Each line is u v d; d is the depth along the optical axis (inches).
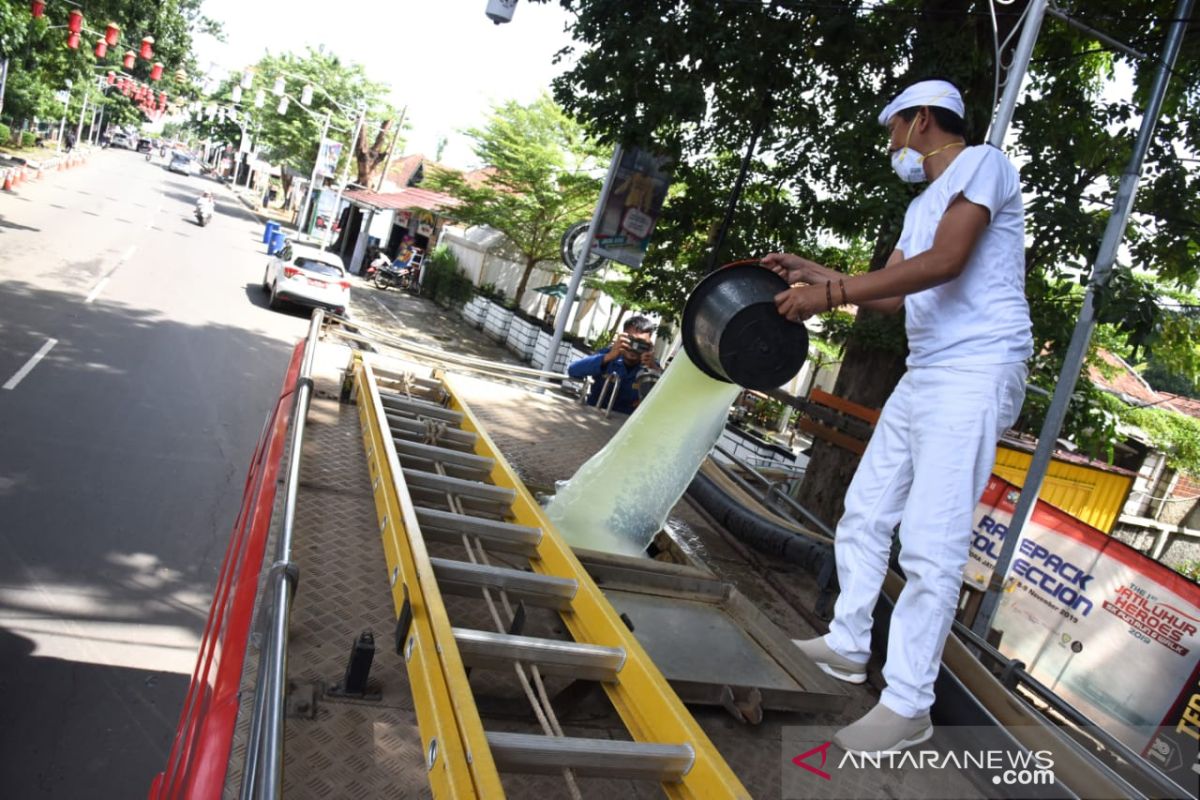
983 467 70.1
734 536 137.8
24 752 155.8
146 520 256.5
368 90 1879.9
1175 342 341.7
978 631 205.9
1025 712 67.3
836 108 292.2
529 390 223.1
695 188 365.1
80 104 1734.7
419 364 202.4
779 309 73.8
